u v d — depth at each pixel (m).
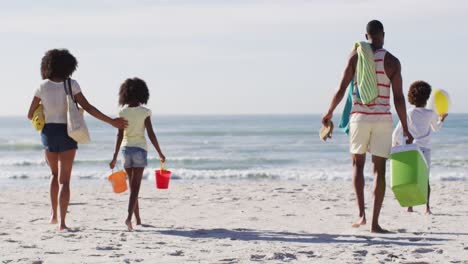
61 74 6.67
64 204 6.89
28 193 12.45
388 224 7.45
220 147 37.03
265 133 55.97
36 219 8.20
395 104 6.40
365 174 17.45
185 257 5.36
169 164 25.61
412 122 7.93
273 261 5.19
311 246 5.94
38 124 6.70
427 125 7.93
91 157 28.59
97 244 6.02
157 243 6.11
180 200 10.78
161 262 5.14
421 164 6.31
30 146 36.47
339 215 8.55
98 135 54.84
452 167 22.00
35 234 6.68
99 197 11.42
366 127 6.43
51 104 6.66
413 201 6.40
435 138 44.06
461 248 5.80
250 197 11.23
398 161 6.29
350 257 5.35
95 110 6.73
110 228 7.26
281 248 5.82
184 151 33.66
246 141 43.78
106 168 22.61
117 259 5.25
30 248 5.78
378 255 5.44
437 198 10.81
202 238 6.48
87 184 16.09
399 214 8.47
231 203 10.24
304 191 12.55
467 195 11.38
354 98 6.50
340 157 28.62
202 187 13.59
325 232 6.92
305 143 40.25
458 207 9.37
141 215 8.70
